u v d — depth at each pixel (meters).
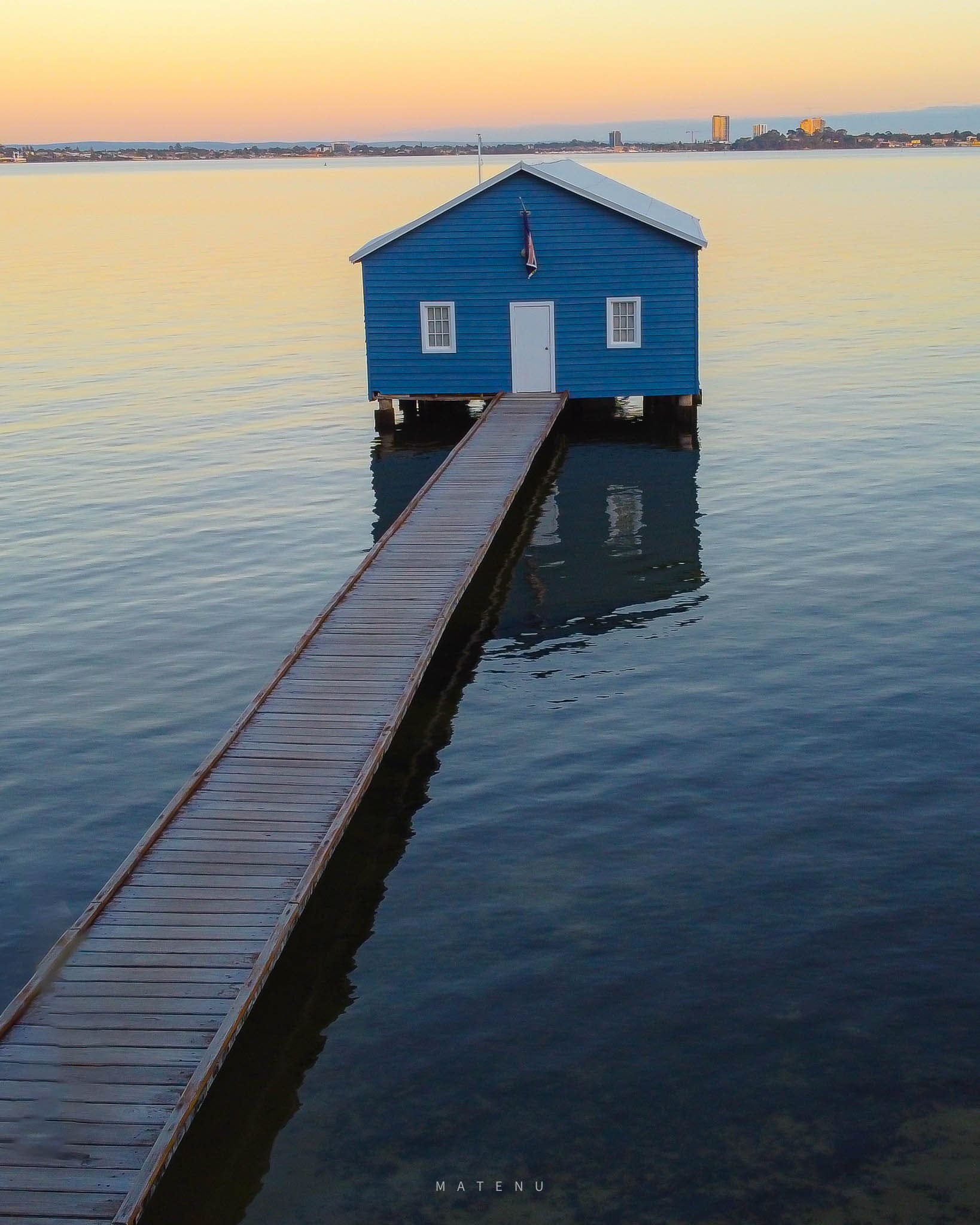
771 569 22.00
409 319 32.75
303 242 97.38
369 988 11.16
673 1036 10.35
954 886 12.28
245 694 17.45
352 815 13.66
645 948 11.52
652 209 33.62
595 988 10.99
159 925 11.20
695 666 17.97
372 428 34.75
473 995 11.00
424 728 16.41
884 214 109.06
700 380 39.31
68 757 15.73
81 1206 8.23
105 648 19.31
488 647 19.14
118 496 28.22
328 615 18.64
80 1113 9.01
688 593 21.08
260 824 12.91
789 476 28.25
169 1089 9.23
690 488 27.66
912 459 29.06
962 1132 9.26
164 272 76.81
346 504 27.19
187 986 10.37
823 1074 9.86
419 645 17.41
